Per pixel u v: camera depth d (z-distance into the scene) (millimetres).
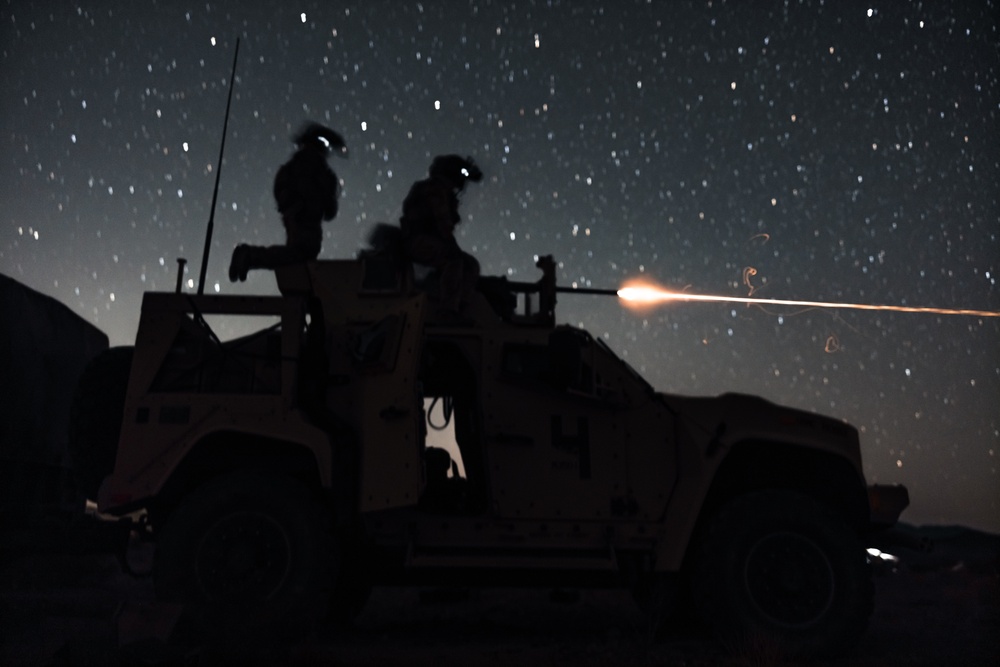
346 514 4762
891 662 4691
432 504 5473
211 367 4926
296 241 5426
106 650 3891
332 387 5051
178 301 4992
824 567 4910
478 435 5215
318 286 5320
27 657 3891
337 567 4734
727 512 5004
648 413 5184
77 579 6141
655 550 4965
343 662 4281
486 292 5570
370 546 4934
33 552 4902
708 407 5223
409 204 5434
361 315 5246
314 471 5020
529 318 5395
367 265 5398
